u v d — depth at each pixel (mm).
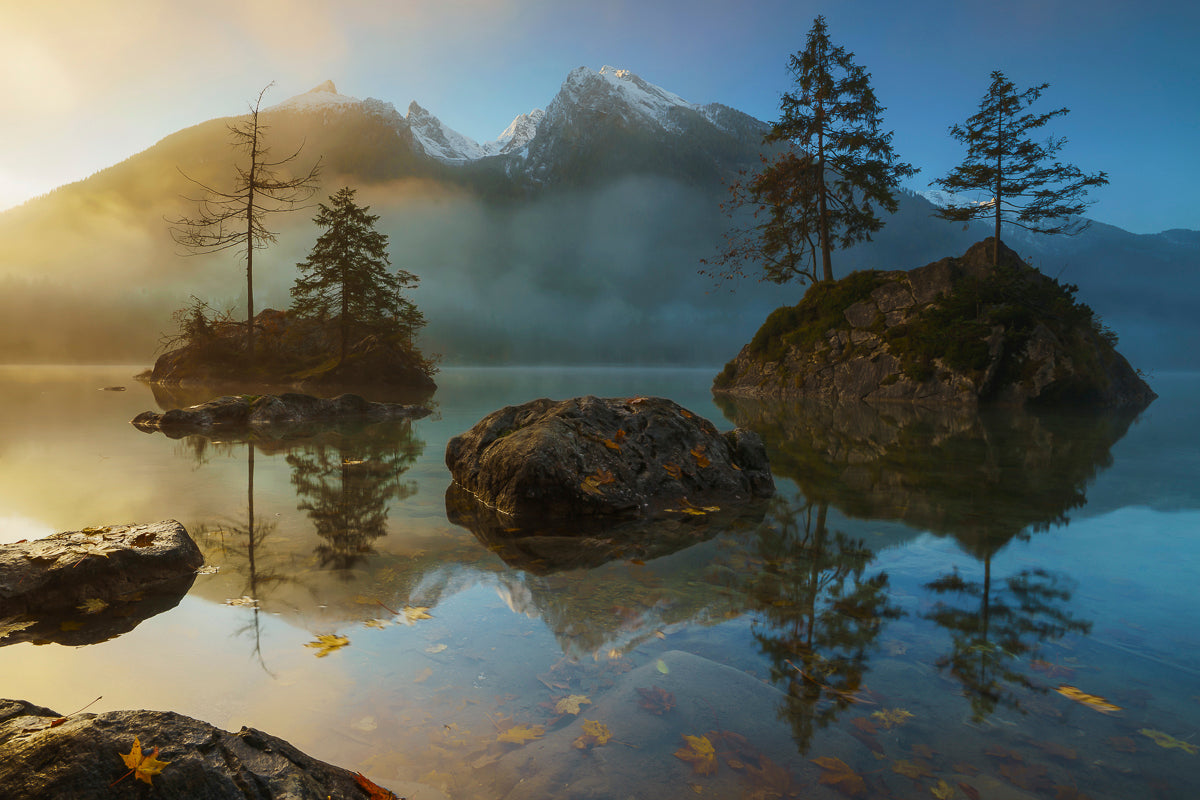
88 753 1208
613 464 4930
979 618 2588
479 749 1646
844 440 9164
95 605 2688
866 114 23453
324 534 3898
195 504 4629
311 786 1323
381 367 24219
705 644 2316
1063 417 13961
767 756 1631
